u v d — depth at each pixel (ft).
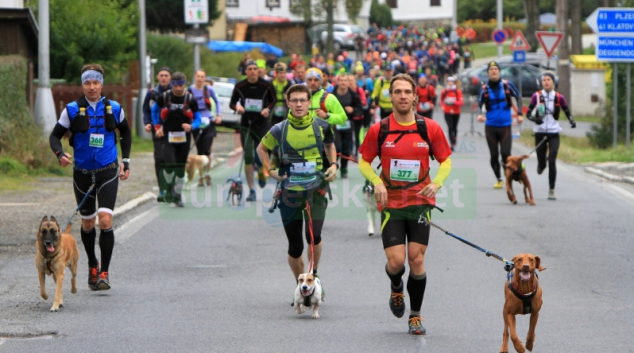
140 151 237.66
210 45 515.50
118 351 67.51
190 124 148.56
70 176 181.47
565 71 367.86
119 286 92.02
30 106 236.84
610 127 250.57
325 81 185.57
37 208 138.31
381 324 76.23
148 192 161.79
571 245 112.88
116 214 136.26
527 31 621.31
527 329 74.02
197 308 82.23
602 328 74.18
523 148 257.75
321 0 584.40
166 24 485.56
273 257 107.45
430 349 67.97
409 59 514.27
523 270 61.82
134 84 337.31
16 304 83.05
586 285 91.20
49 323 76.18
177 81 146.82
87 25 268.21
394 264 71.26
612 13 227.61
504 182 180.45
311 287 77.05
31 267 99.76
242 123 153.07
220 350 67.77
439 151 71.92
